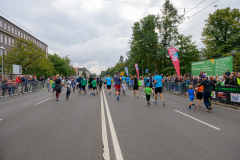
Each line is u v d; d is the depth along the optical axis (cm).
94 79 1534
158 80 934
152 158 307
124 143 376
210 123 554
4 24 4381
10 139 399
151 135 429
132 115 660
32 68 3519
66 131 457
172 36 3472
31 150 339
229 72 1216
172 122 559
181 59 3556
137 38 3662
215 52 3066
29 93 1720
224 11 3084
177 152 332
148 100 905
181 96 1469
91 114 674
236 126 521
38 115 657
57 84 1094
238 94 872
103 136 419
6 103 1009
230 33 3062
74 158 306
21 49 3322
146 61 4409
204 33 3328
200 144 374
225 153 330
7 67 3241
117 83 1130
